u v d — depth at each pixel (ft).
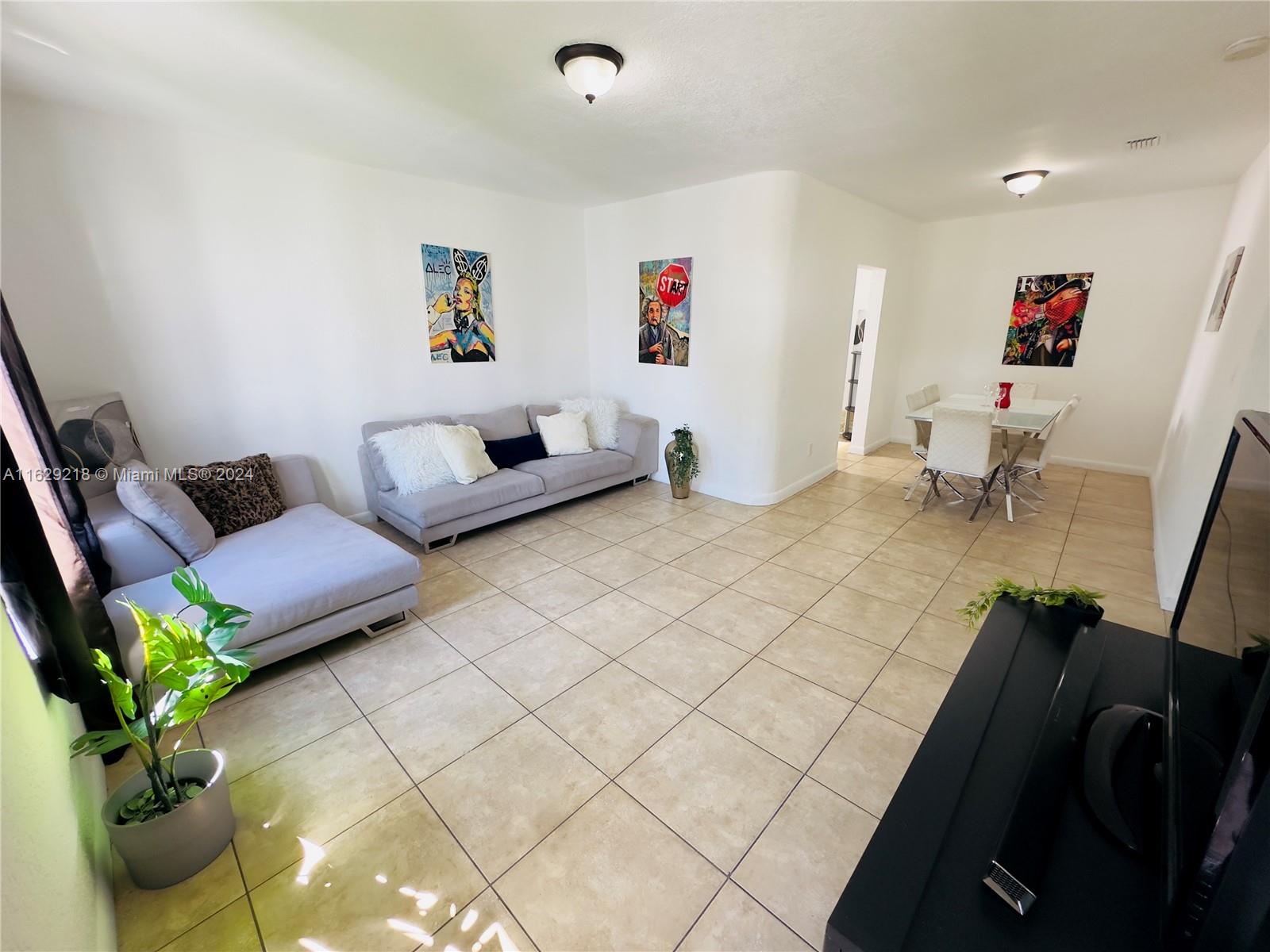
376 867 4.77
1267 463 2.64
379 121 8.75
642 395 16.05
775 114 8.45
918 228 18.65
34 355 8.22
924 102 8.00
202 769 5.02
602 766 5.82
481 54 6.48
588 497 15.02
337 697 6.98
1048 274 16.57
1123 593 9.21
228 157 9.69
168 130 9.02
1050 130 9.25
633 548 11.51
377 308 12.12
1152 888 2.64
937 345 19.20
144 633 4.28
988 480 13.41
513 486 12.14
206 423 10.14
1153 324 15.19
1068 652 4.56
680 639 8.14
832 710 6.61
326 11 5.56
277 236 10.48
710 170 11.73
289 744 6.20
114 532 7.18
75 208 8.33
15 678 3.38
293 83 7.30
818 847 4.89
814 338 14.15
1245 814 1.87
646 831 5.08
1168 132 9.36
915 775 3.37
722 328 13.61
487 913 4.39
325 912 4.41
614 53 6.42
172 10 5.52
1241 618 2.71
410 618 8.84
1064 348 16.70
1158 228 14.64
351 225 11.42
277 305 10.68
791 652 7.78
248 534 9.00
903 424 20.67
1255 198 10.14
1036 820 2.96
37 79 7.14
